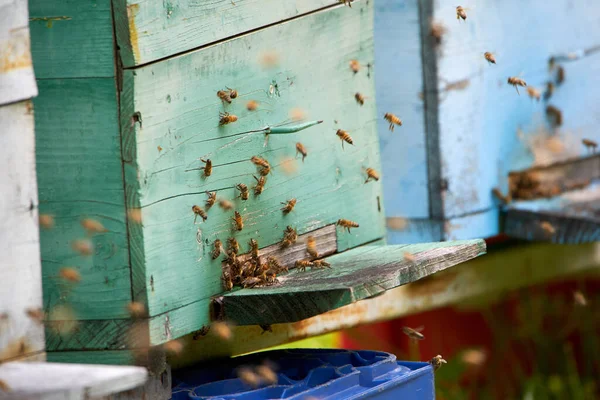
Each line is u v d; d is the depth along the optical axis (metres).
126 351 5.01
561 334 10.70
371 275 5.21
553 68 8.45
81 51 4.84
